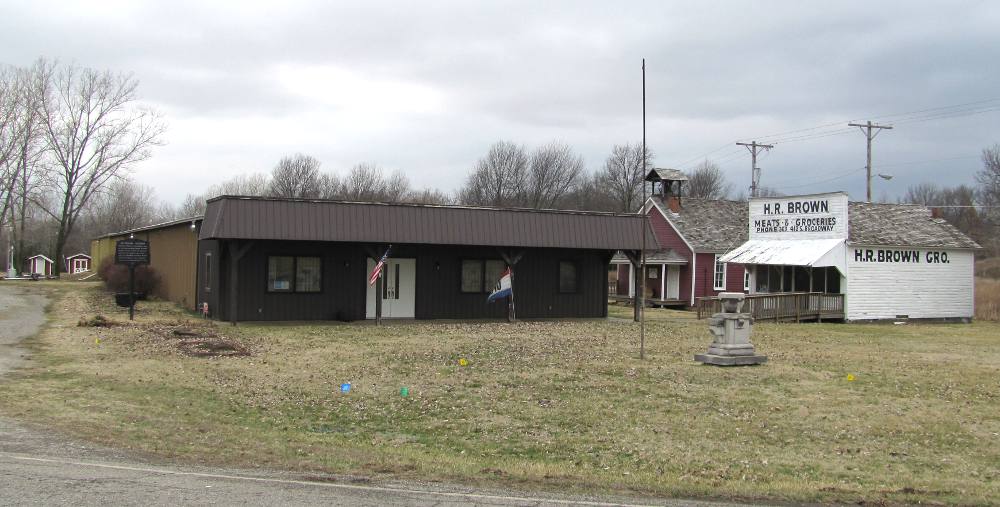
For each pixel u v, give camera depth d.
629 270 46.81
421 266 28.69
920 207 41.44
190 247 29.73
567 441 10.84
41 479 7.38
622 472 9.06
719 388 15.16
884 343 25.12
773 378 16.48
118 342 18.83
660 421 12.24
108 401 12.05
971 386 16.20
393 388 14.39
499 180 76.62
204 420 11.20
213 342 19.20
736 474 9.11
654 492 7.97
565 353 19.61
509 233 27.77
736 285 42.28
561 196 77.50
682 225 43.78
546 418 12.28
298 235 24.58
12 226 62.22
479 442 10.72
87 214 86.44
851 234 35.53
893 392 15.27
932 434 11.85
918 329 31.66
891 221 38.75
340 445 10.10
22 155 57.50
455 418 12.16
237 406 12.37
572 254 31.03
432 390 14.27
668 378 16.12
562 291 30.84
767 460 10.01
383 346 20.28
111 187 63.12
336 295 27.23
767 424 12.24
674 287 43.25
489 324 27.58
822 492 8.14
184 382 14.09
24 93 56.97
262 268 26.03
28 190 59.09
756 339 25.39
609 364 17.81
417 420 11.98
